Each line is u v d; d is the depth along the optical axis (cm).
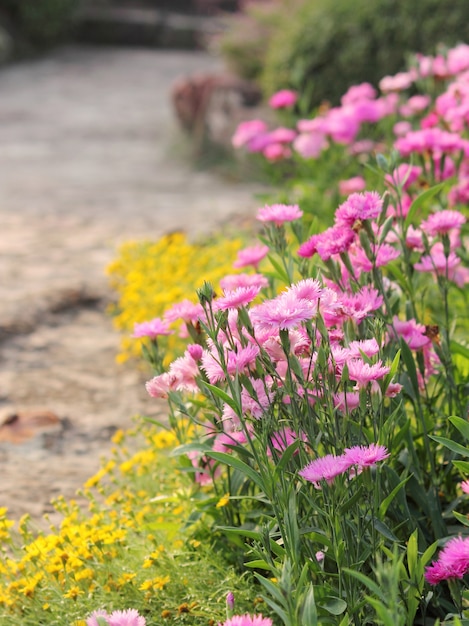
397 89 784
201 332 392
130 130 1950
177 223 1170
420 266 420
